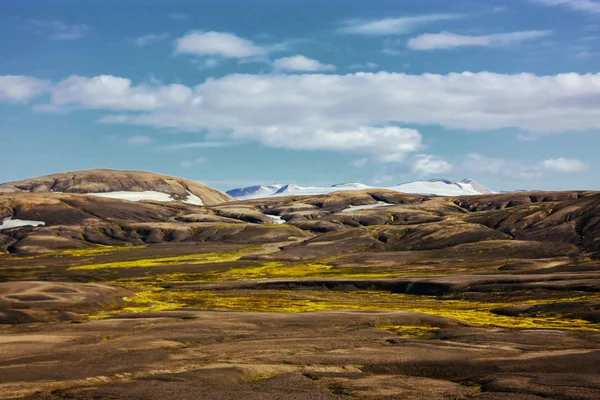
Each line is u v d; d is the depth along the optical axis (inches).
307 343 2797.7
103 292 4709.6
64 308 3996.1
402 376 2210.9
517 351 2657.5
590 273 5792.3
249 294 5634.8
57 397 1866.4
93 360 2358.5
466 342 2886.3
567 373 2258.9
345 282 6254.9
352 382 2106.3
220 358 2459.4
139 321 3368.6
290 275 7396.7
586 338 2994.6
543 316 4001.0
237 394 1932.8
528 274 6122.1
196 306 4537.4
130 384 2012.8
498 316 4055.1
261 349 2657.5
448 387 2049.7
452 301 5128.0
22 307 3878.0
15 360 2336.4
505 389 2015.3
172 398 1870.1
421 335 3144.7
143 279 7229.3
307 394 1948.8
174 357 2448.3
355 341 2859.3
